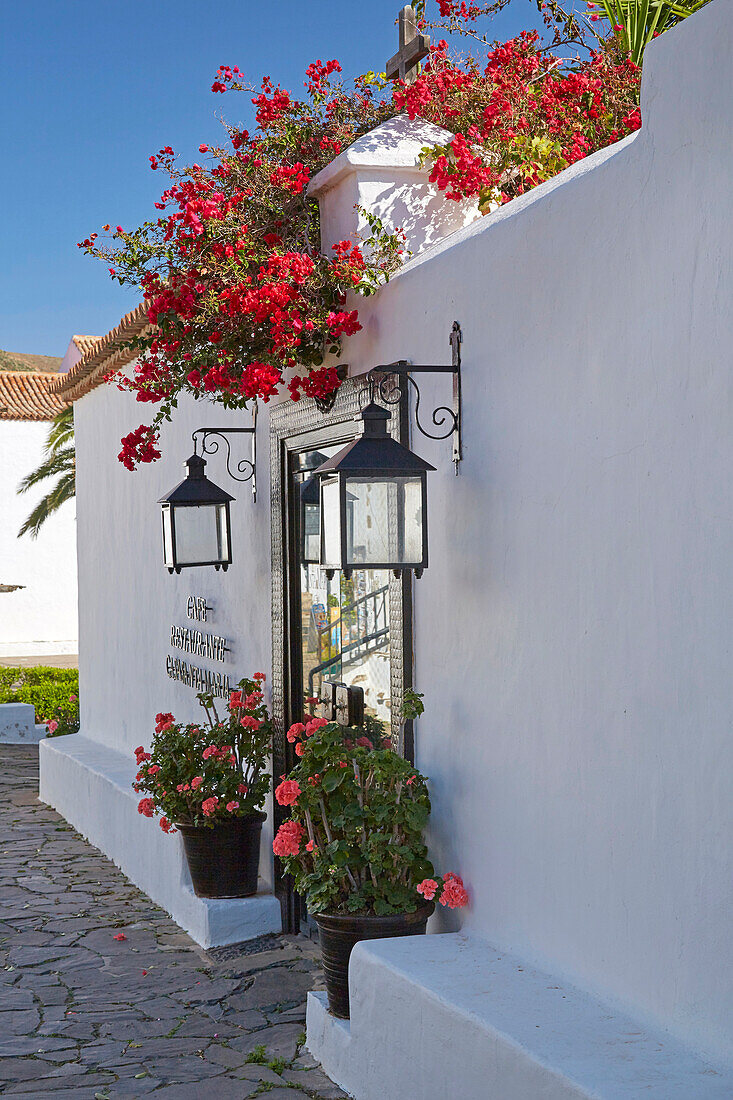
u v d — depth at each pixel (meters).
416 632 4.76
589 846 3.55
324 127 5.84
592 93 5.79
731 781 2.91
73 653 32.25
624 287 3.38
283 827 4.64
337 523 4.16
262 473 6.59
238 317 5.17
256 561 6.71
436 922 4.59
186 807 6.16
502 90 5.61
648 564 3.26
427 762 4.67
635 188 3.32
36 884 7.54
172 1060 4.56
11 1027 4.96
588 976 3.56
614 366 3.43
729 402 2.93
